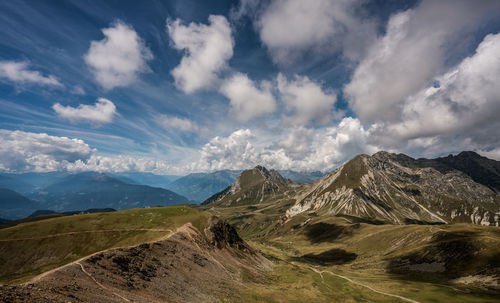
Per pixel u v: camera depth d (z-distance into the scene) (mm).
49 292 35562
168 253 76625
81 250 83125
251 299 70562
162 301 50344
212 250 99062
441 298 88000
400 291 98625
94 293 41531
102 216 105375
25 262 75375
